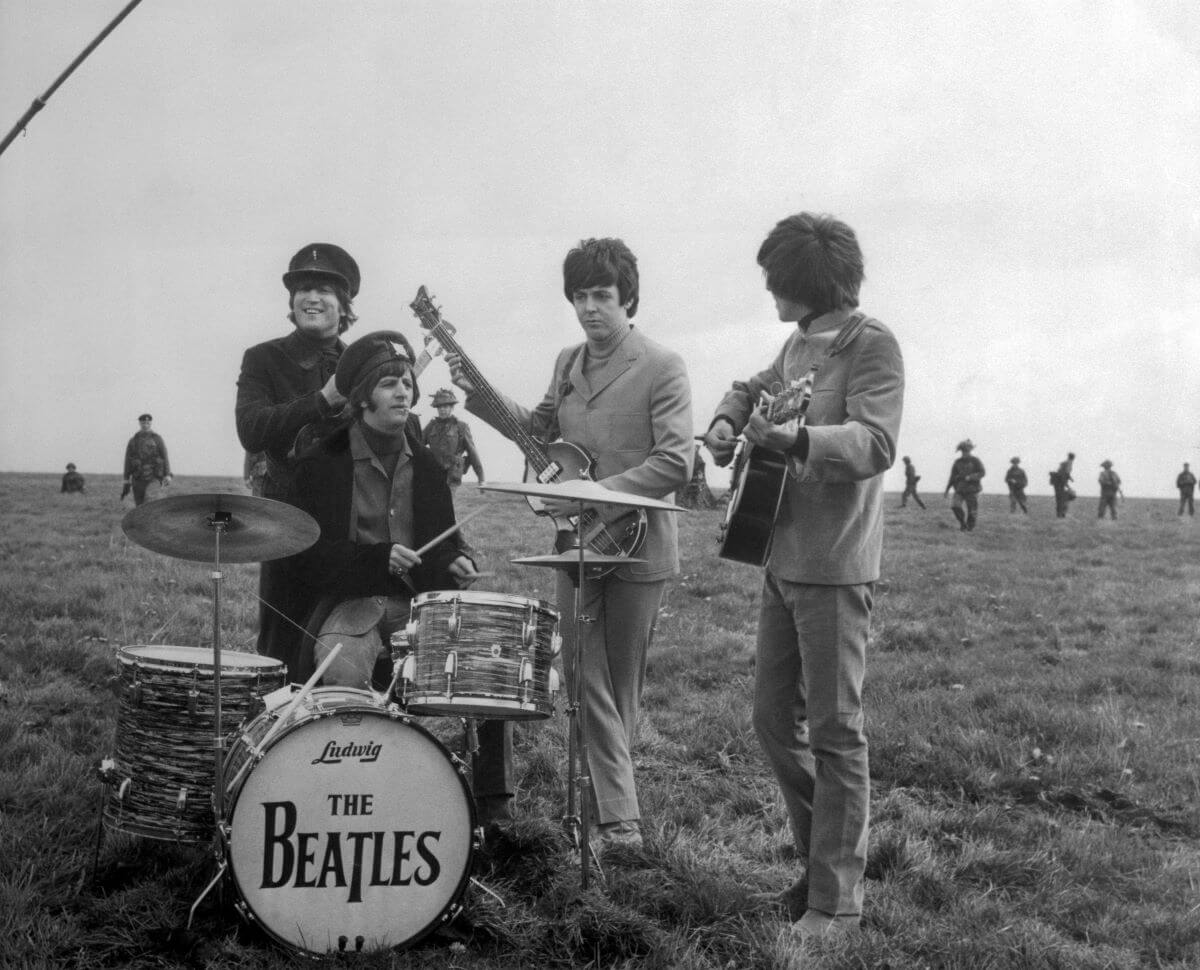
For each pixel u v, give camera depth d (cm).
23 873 486
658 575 560
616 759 555
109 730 702
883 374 479
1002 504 4381
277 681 486
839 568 477
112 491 3619
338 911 433
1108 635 1247
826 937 468
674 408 563
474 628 460
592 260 564
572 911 463
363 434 583
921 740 775
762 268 504
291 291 663
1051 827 643
